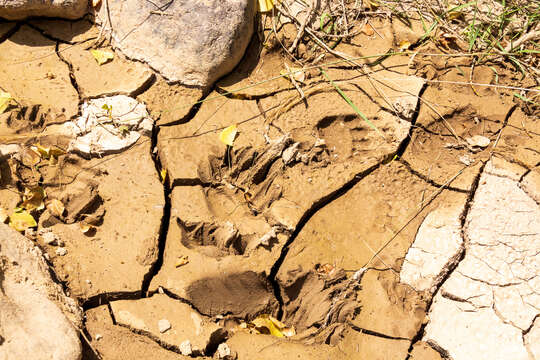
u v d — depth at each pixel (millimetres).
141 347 1279
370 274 1366
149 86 1509
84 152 1418
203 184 1437
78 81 1496
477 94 1563
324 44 1578
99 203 1389
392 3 1656
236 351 1298
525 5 1694
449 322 1326
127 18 1521
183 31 1497
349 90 1531
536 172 1456
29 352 1169
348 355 1309
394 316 1334
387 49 1606
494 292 1338
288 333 1345
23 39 1530
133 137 1444
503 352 1294
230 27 1496
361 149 1483
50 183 1395
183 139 1461
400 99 1516
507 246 1374
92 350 1255
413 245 1390
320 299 1352
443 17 1659
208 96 1519
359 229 1408
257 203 1438
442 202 1429
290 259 1369
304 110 1501
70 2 1518
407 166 1469
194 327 1301
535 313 1319
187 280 1338
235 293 1348
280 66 1562
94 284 1317
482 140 1503
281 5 1590
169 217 1400
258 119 1491
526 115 1552
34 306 1209
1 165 1384
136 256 1345
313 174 1446
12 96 1458
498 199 1424
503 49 1621
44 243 1332
